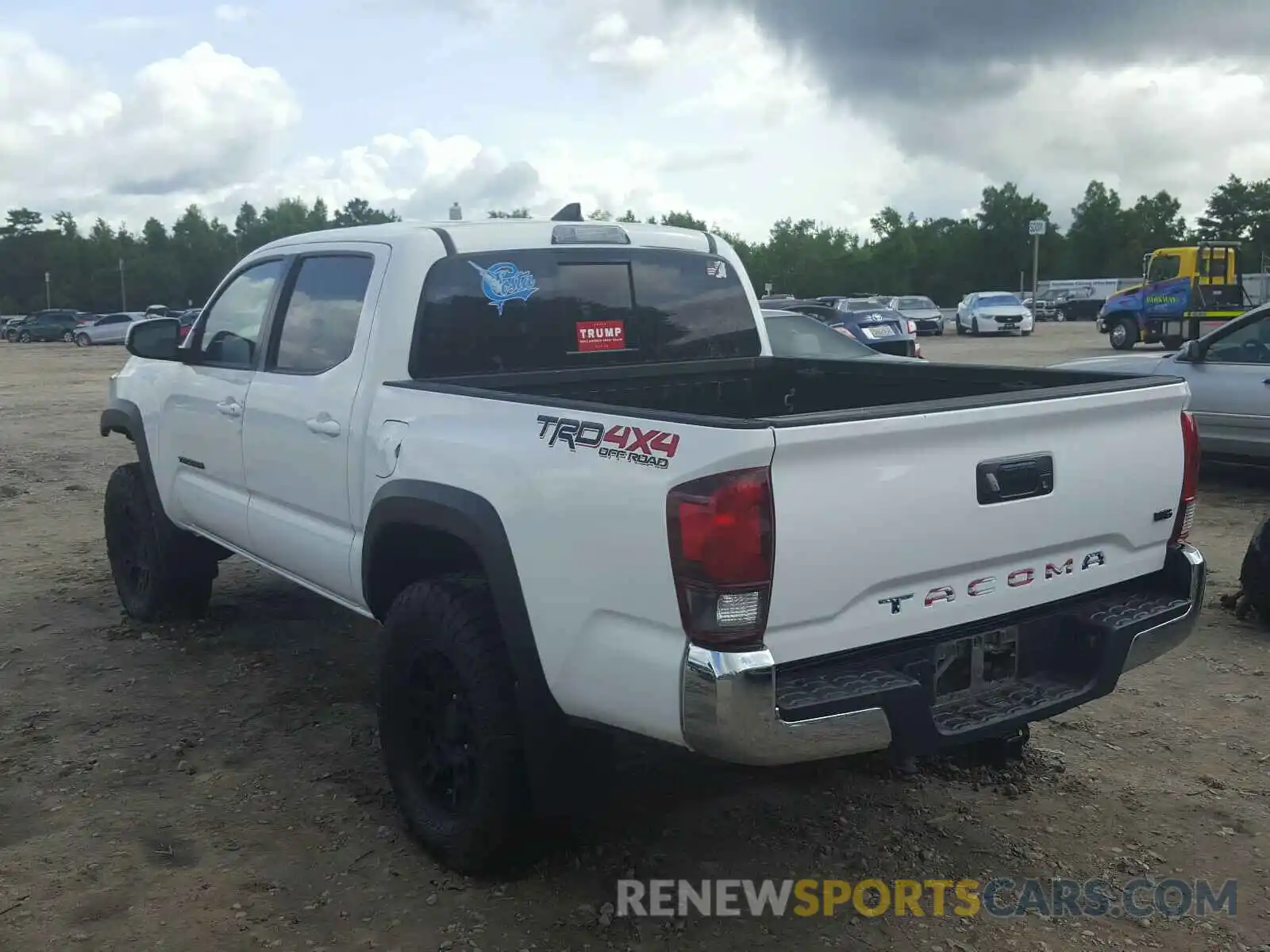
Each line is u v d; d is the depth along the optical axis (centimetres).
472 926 321
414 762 363
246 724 470
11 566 738
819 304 1986
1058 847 364
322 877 349
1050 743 444
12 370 2984
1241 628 580
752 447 259
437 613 336
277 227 11631
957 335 4053
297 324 445
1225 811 386
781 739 268
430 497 343
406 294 395
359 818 387
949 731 296
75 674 530
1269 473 977
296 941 315
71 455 1267
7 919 326
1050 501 317
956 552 298
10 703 493
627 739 378
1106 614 334
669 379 467
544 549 306
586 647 297
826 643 281
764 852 362
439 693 350
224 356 494
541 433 313
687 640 271
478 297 412
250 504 473
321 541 418
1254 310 888
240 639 578
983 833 373
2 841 373
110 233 11619
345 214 11912
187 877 349
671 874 348
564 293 435
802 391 498
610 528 286
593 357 446
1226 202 8819
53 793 407
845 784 408
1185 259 2580
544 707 317
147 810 394
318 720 474
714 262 487
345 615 619
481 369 414
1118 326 2727
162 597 585
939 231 9462
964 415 291
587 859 356
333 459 406
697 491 265
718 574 262
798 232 9600
